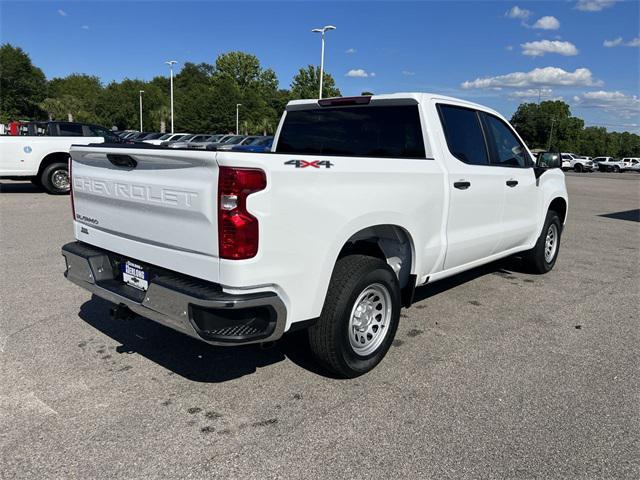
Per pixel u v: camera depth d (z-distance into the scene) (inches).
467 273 264.7
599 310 210.7
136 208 131.7
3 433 115.2
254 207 110.2
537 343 173.6
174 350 160.9
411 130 172.4
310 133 199.0
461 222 181.9
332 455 109.6
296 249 119.7
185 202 116.5
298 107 202.1
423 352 163.9
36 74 3324.3
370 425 121.3
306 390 137.6
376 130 180.5
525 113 4200.3
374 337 148.8
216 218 110.7
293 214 117.6
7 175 490.0
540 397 136.6
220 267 112.3
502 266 281.9
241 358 156.6
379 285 144.6
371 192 138.5
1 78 3127.5
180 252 121.4
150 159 122.9
